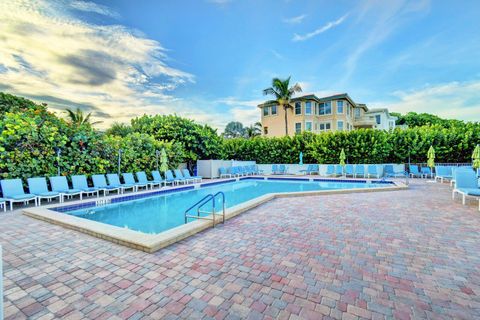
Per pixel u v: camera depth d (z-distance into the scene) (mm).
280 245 4039
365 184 14031
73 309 2352
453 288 2709
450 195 8906
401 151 16875
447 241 4180
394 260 3439
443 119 40438
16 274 3072
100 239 4398
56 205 7086
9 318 2221
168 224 6715
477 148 12336
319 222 5449
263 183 15867
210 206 9016
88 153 9938
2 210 6867
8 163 7543
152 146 12898
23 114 8305
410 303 2434
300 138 19703
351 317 2221
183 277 2971
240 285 2773
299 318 2199
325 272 3088
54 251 3832
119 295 2586
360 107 32188
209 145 17750
